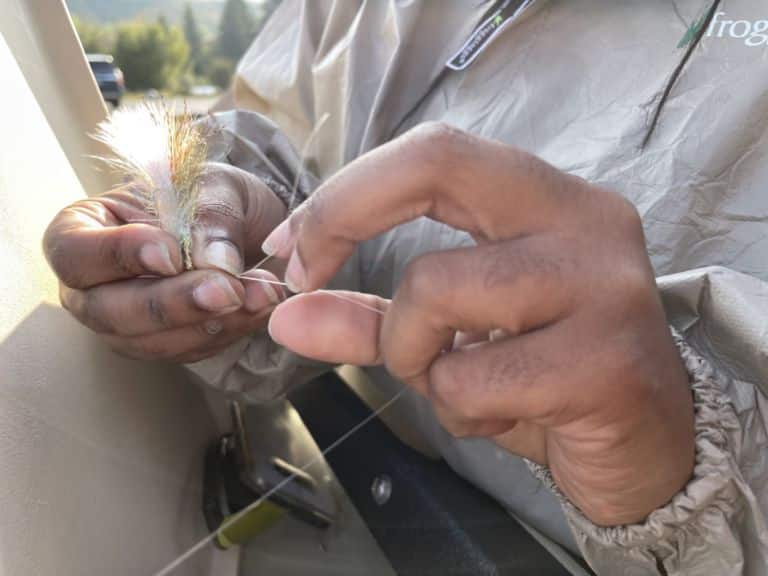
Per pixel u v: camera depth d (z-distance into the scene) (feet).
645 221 0.78
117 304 0.63
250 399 1.00
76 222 0.64
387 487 0.95
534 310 0.41
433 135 0.42
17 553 0.53
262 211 0.83
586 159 0.83
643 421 0.44
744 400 0.58
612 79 0.86
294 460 1.14
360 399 1.14
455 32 1.05
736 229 0.74
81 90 0.87
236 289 0.62
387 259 1.02
